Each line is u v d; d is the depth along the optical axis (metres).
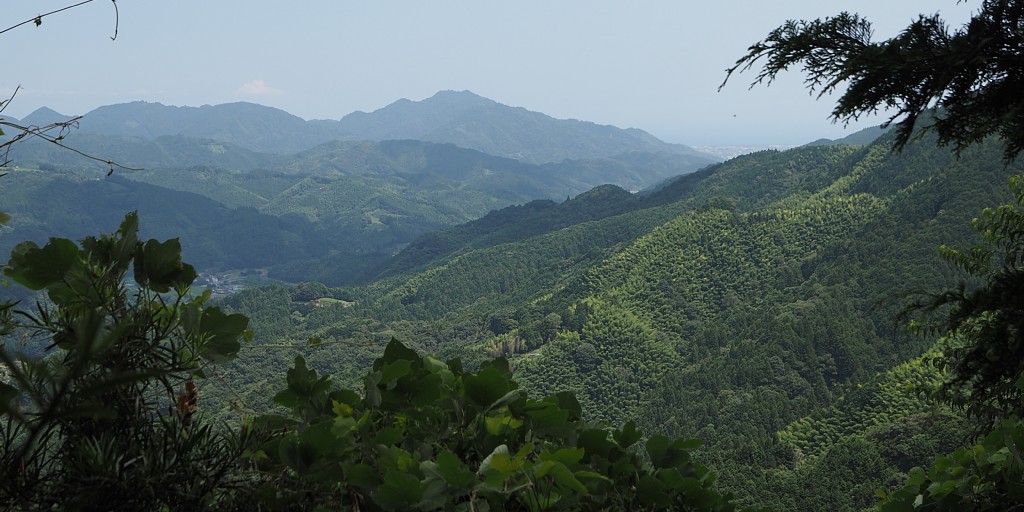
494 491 0.97
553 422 1.26
